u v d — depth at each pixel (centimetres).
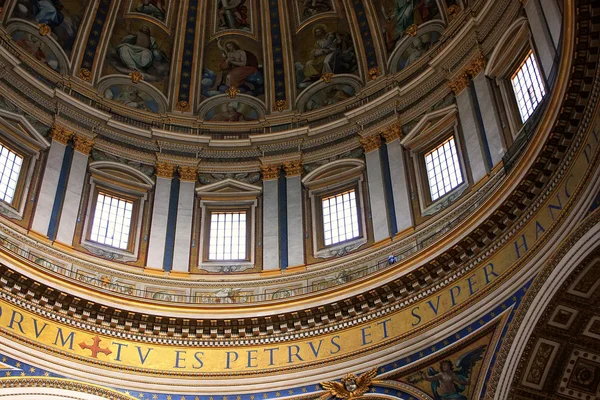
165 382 2759
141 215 3281
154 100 3700
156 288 3077
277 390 2734
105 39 3691
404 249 2962
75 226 3119
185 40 3834
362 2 3734
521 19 2934
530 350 2419
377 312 2773
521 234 2514
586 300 2372
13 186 3066
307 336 2827
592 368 2467
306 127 3512
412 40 3541
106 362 2745
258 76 3812
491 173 2836
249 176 3441
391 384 2612
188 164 3456
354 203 3228
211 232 3288
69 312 2773
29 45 3491
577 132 2314
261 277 3109
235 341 2856
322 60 3769
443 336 2594
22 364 2617
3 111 3175
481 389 2455
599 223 2220
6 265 2659
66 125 3334
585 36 2177
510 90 2945
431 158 3141
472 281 2612
